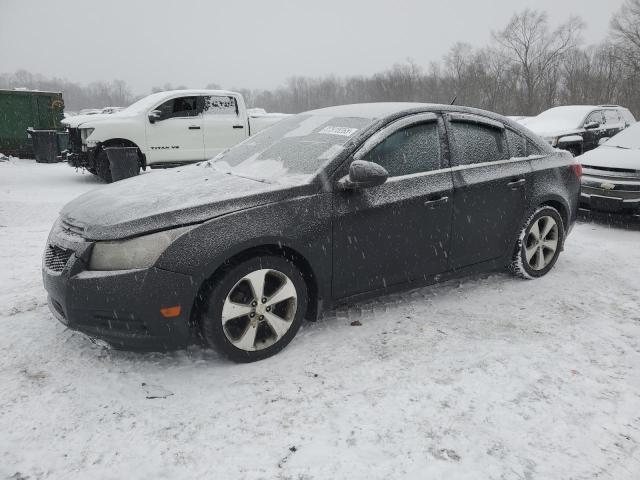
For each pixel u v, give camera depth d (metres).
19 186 11.13
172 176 3.89
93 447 2.43
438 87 60.91
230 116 12.00
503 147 4.37
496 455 2.36
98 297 2.87
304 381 2.96
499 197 4.18
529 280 4.64
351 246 3.44
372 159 3.57
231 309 3.05
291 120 4.43
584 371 3.08
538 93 53.97
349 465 2.29
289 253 3.33
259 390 2.88
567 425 2.57
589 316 3.87
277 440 2.46
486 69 56.97
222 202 3.09
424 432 2.51
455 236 3.97
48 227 6.95
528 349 3.34
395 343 3.42
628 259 5.34
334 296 3.47
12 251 5.70
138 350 3.07
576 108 12.96
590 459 2.34
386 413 2.65
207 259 2.92
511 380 2.97
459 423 2.58
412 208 3.66
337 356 3.25
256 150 4.08
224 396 2.82
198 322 3.10
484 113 4.30
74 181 12.16
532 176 4.45
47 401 2.79
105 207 3.22
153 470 2.28
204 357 3.27
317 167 3.44
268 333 3.27
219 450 2.40
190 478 2.23
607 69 51.44
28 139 18.12
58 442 2.46
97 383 2.97
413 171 3.74
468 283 4.57
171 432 2.53
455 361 3.18
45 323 3.77
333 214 3.33
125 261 2.88
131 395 2.85
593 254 5.54
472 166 4.06
